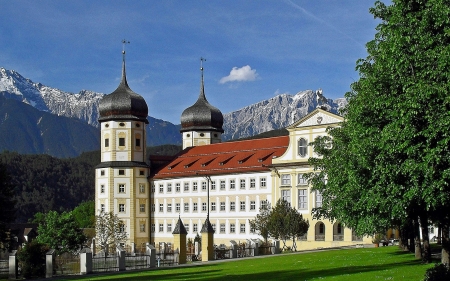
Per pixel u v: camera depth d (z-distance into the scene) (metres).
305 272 49.34
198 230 128.88
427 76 39.19
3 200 66.94
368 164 42.59
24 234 152.12
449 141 37.16
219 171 125.25
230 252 85.31
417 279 38.56
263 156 120.75
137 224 137.00
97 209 137.88
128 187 136.62
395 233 109.62
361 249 81.25
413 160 38.28
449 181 38.19
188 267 68.19
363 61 48.12
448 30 38.53
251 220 111.44
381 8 48.06
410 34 40.53
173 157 143.25
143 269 70.69
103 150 138.88
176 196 133.88
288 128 113.44
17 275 68.25
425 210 43.22
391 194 40.94
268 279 45.12
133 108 137.88
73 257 84.50
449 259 43.38
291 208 98.06
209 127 152.38
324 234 107.69
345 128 54.25
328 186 55.56
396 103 39.94
